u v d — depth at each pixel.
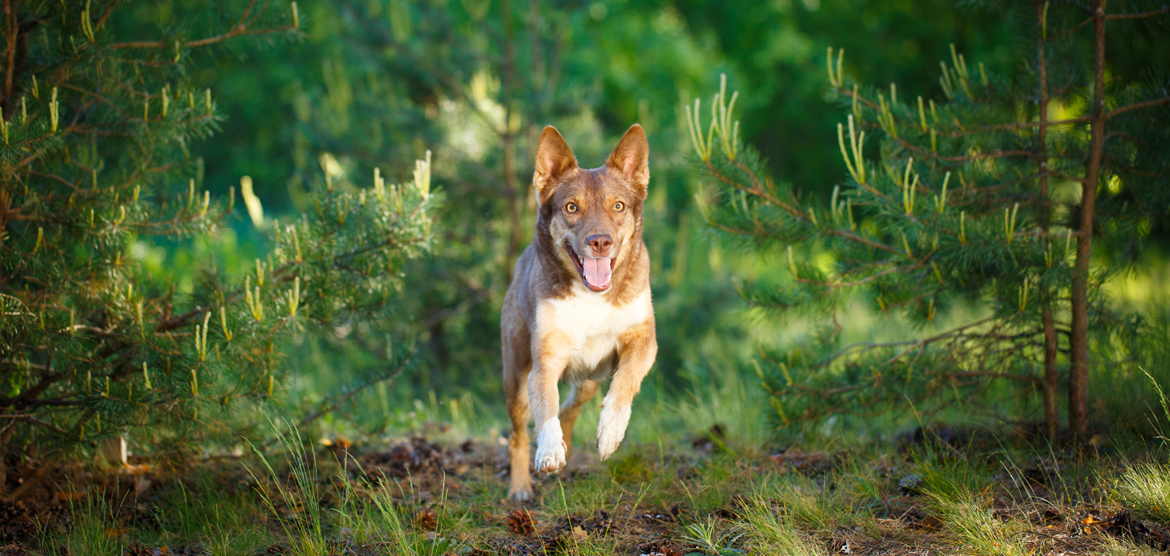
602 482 7.05
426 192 7.73
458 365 14.09
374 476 7.46
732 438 8.52
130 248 7.14
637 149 6.96
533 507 6.83
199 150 26.42
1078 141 7.15
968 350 7.35
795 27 27.58
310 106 13.78
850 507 5.93
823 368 7.69
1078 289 6.87
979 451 7.00
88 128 6.90
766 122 28.22
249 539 5.95
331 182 7.58
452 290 14.15
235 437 7.35
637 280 6.68
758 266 18.17
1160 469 5.80
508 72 13.66
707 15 27.98
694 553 5.45
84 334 6.37
